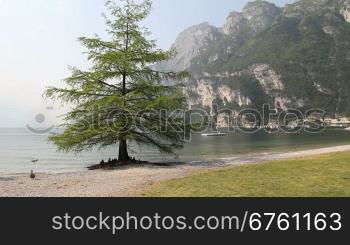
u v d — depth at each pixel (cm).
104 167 2472
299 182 1424
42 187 1577
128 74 2605
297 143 6662
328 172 1669
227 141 8331
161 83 2694
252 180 1518
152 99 2586
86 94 2522
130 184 1606
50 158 4391
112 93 2611
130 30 2650
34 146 7181
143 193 1313
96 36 2573
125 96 2489
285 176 1600
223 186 1387
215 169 2106
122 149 2639
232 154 4262
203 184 1456
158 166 2416
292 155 2947
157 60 2642
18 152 5434
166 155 4297
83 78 2514
